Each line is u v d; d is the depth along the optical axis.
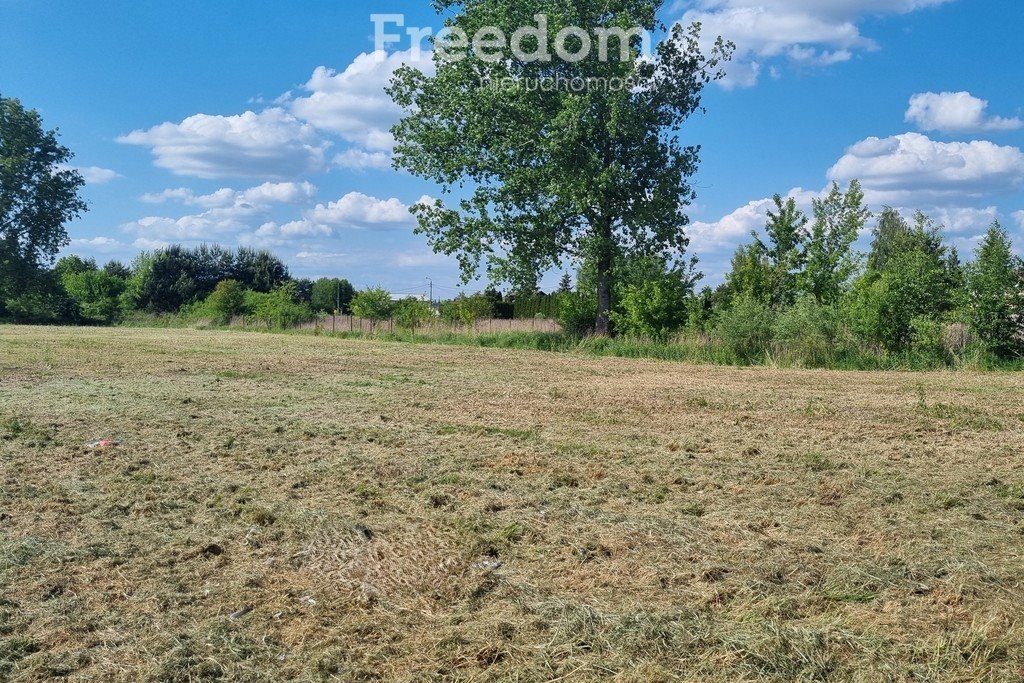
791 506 5.30
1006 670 3.00
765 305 21.59
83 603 3.61
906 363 18.31
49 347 20.53
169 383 12.41
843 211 25.33
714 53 27.06
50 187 55.16
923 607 3.57
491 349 25.00
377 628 3.38
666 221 26.80
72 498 5.35
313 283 69.62
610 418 9.16
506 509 5.17
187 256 64.94
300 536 4.54
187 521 4.86
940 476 6.20
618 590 3.78
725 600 3.66
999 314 18.23
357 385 12.59
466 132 27.50
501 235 27.30
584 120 25.52
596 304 28.44
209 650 3.16
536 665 3.06
